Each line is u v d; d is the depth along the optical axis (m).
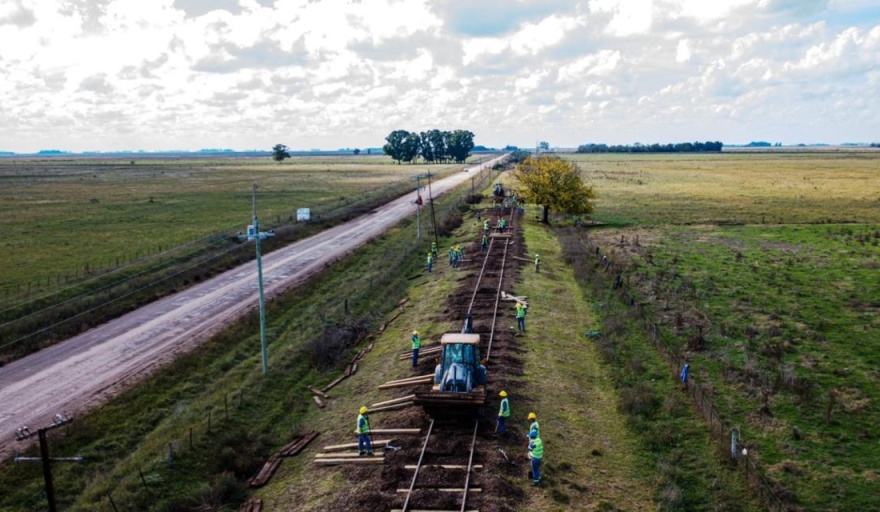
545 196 78.50
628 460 22.75
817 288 46.28
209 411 26.78
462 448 22.00
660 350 33.53
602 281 48.72
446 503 18.45
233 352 35.25
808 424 25.41
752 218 83.38
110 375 31.33
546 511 18.66
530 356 31.78
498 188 103.88
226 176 175.12
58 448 24.12
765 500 19.88
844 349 33.59
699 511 19.66
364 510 18.42
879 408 26.67
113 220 82.06
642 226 78.50
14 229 74.56
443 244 67.69
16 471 22.31
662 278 49.47
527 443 22.80
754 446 23.69
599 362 32.41
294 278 51.66
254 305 43.53
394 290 48.34
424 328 37.16
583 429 24.73
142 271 51.78
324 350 34.06
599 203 102.38
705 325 37.62
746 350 33.41
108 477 21.67
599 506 19.30
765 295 44.38
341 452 22.95
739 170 184.75
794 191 118.06
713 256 58.69
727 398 27.83
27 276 50.38
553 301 42.88
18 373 31.66
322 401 28.84
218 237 66.88
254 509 19.80
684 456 22.95
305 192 122.38
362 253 62.78
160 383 30.73
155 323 39.84
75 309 40.88
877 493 20.58
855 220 80.25
